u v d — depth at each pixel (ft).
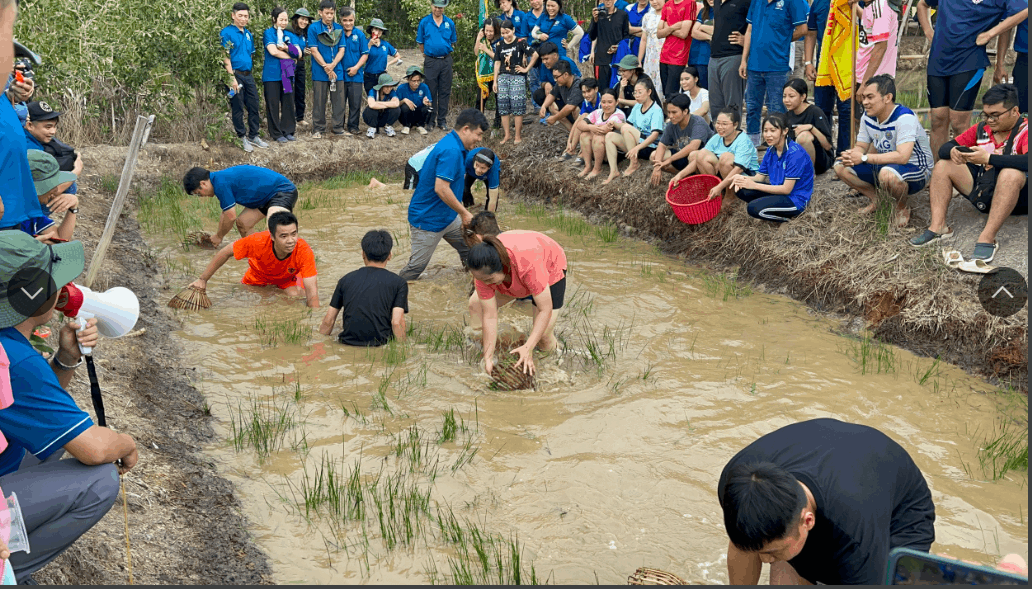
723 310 25.35
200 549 13.66
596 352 22.08
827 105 30.35
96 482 10.58
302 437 17.74
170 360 21.53
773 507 8.16
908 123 24.35
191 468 16.21
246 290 26.86
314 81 46.03
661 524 14.62
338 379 20.58
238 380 20.53
